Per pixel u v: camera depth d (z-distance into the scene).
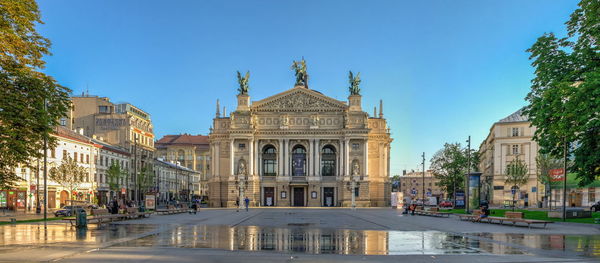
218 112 128.50
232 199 122.75
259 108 126.56
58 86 46.94
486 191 147.88
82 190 98.25
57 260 20.67
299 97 126.56
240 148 124.81
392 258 22.20
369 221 51.47
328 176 126.38
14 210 80.12
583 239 30.31
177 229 37.41
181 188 177.75
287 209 104.38
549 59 49.31
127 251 23.59
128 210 53.03
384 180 127.62
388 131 134.50
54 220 48.78
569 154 49.84
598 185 88.00
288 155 125.75
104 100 125.50
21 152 43.84
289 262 20.91
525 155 120.19
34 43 44.28
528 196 118.88
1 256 21.56
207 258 21.73
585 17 47.09
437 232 35.72
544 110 45.31
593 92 38.78
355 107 126.12
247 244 27.25
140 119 134.62
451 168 119.12
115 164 114.25
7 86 42.31
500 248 25.78
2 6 39.94
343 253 23.83
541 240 29.73
